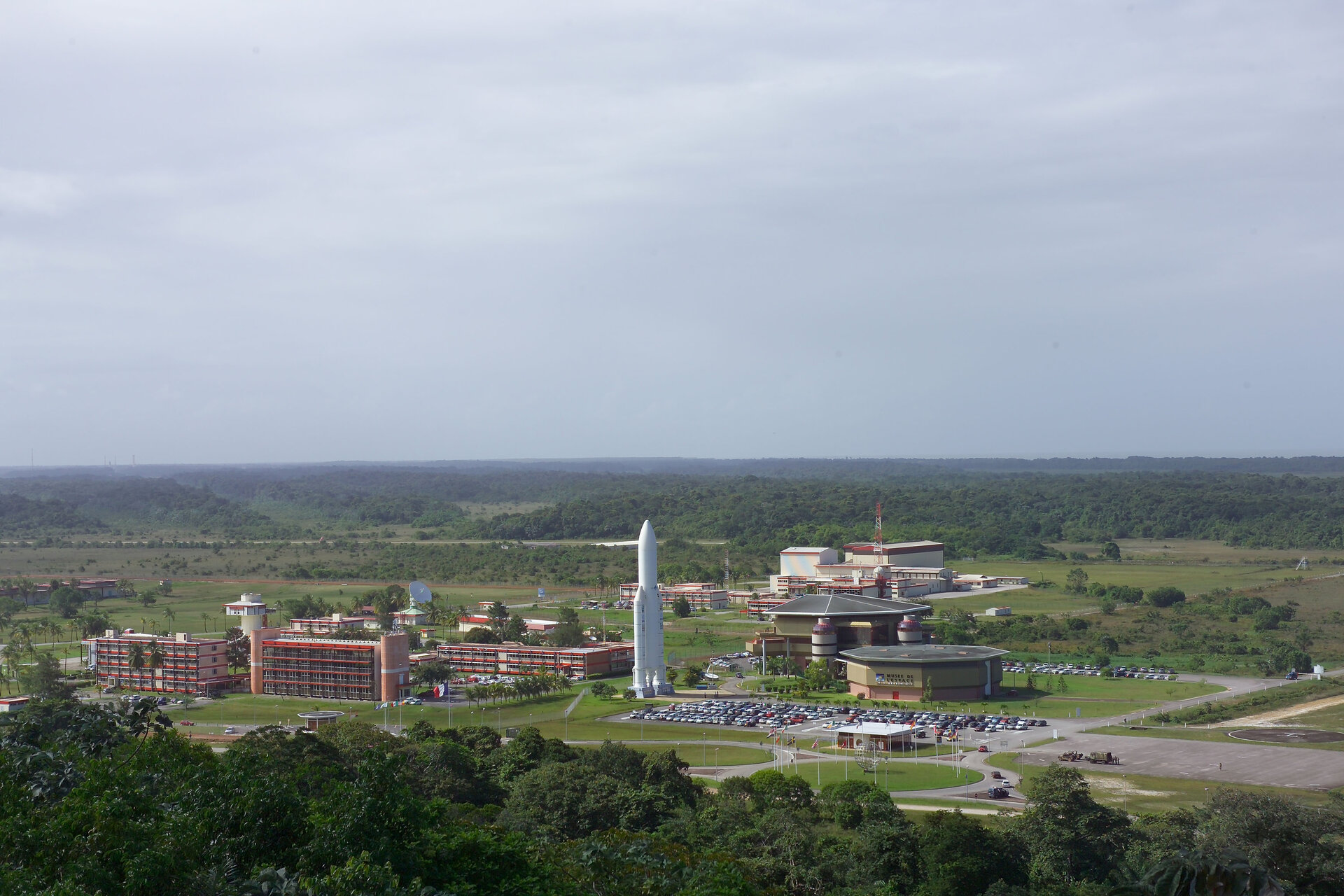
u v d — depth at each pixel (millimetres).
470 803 166500
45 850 96250
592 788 169375
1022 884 140750
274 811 107938
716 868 115875
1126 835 156625
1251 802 148750
